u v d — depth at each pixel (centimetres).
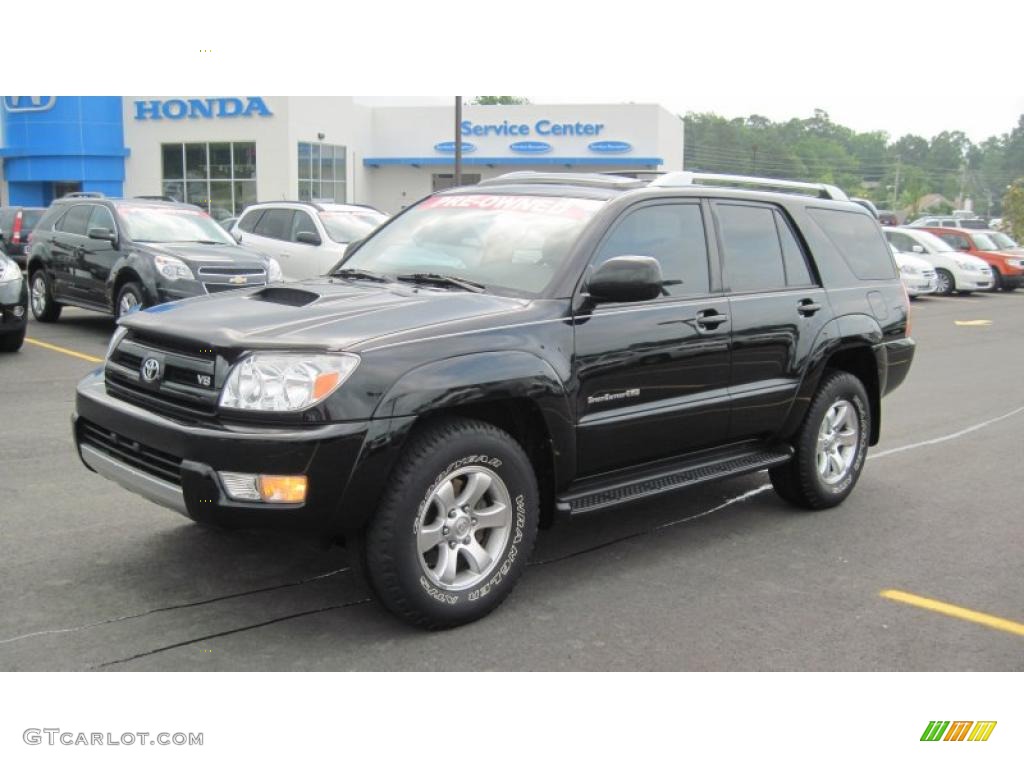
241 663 380
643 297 441
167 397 402
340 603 437
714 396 513
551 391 427
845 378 598
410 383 383
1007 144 12438
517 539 426
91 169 3800
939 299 2486
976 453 783
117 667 373
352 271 512
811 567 507
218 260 1140
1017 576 504
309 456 364
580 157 4259
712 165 10400
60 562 472
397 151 4419
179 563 475
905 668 396
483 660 389
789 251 578
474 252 492
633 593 463
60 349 1141
